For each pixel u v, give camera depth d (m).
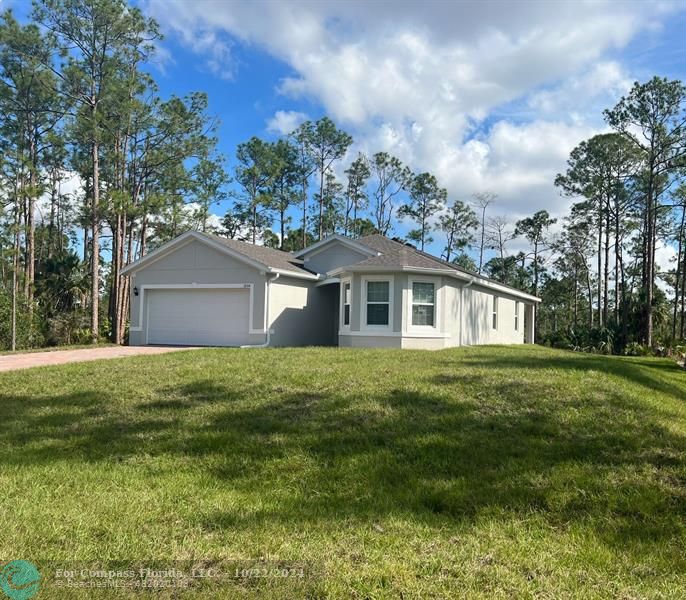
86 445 5.32
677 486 4.24
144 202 25.25
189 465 4.79
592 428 5.38
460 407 6.05
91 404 6.79
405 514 3.78
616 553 3.30
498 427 5.43
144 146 27.69
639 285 41.09
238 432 5.51
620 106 30.86
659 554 3.30
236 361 9.78
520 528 3.62
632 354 26.61
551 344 32.12
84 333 23.44
